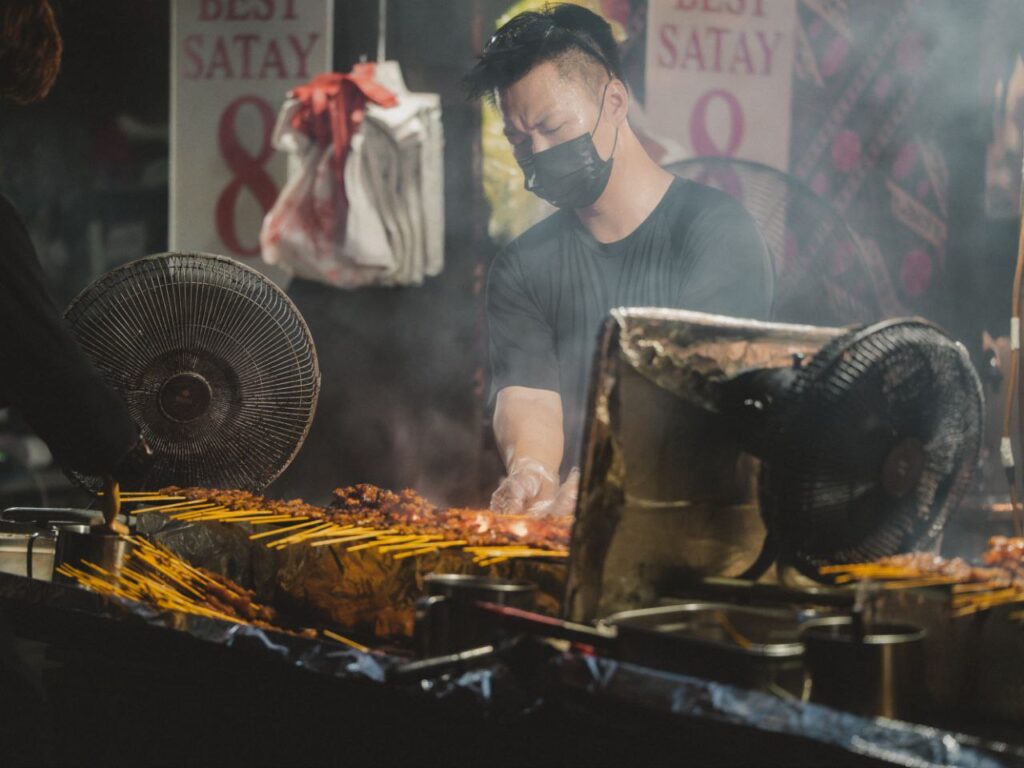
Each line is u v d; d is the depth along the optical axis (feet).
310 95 17.92
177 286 10.31
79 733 7.78
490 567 7.09
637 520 6.50
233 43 18.15
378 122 17.85
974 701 5.96
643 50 17.85
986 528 13.84
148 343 10.30
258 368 10.41
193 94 18.28
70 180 19.80
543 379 11.82
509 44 10.75
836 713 4.99
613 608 6.47
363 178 18.02
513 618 6.04
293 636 6.95
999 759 4.58
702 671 5.57
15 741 7.29
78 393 7.64
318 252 18.12
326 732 6.62
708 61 17.66
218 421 10.35
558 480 11.30
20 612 8.16
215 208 18.38
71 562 8.61
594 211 11.33
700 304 10.75
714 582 6.72
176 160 18.39
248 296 10.38
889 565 6.46
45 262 19.83
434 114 17.97
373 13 18.31
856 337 6.32
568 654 5.88
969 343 18.71
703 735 5.11
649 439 6.50
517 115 10.85
